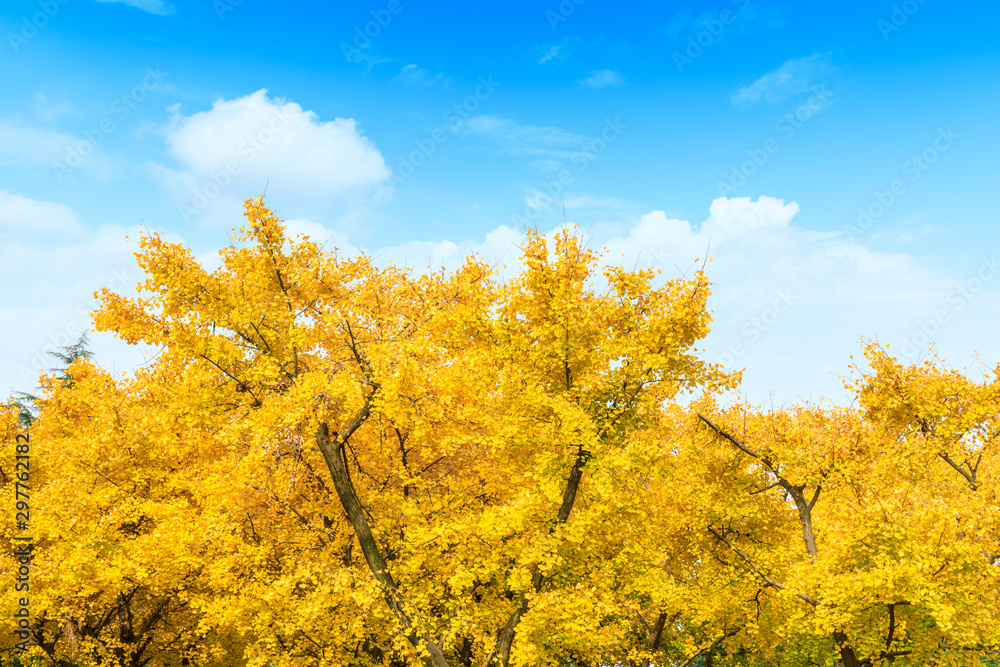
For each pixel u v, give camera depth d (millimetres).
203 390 9648
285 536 10516
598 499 9352
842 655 9969
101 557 8883
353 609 9234
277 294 10094
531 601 8328
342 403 9297
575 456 9445
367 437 10992
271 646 9031
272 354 9844
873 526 9312
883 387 13898
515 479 10242
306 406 8727
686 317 9258
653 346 9508
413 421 9359
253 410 9391
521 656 8086
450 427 9625
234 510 10086
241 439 9516
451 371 9055
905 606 9461
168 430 9773
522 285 9906
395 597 8703
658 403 9953
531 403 9172
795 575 9555
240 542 9422
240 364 10078
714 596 11125
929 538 8625
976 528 8914
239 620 8695
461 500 10250
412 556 9484
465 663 10836
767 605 11062
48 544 10273
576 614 8352
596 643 9578
